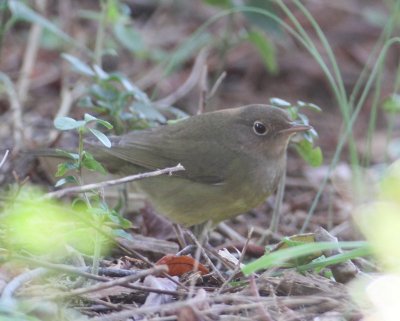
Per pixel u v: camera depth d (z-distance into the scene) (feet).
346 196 46.01
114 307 26.55
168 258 30.14
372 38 64.75
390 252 28.12
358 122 58.34
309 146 38.75
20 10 46.39
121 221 28.37
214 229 40.70
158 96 55.16
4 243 30.04
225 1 52.03
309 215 38.60
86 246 32.58
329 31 64.95
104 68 54.24
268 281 28.45
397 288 27.20
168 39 60.90
